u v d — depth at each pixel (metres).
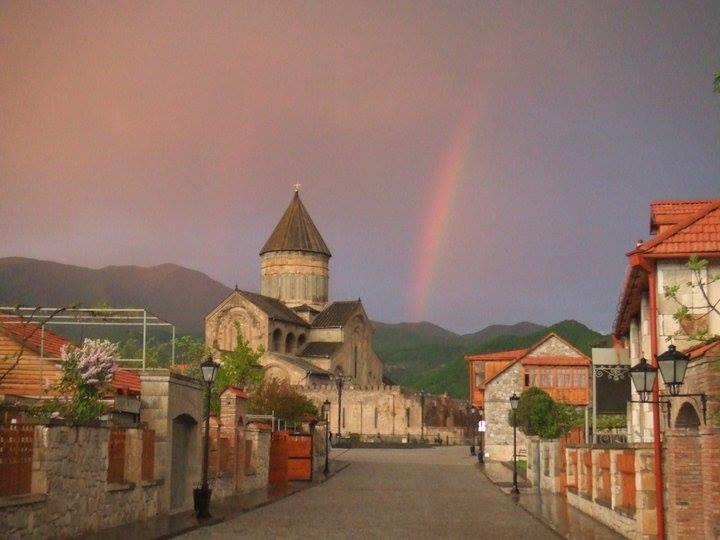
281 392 65.44
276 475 46.44
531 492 41.66
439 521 28.25
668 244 24.73
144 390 27.94
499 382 72.94
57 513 19.91
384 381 145.00
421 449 98.56
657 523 20.00
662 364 17.44
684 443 17.94
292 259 134.12
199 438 31.70
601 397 40.25
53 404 25.14
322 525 26.42
